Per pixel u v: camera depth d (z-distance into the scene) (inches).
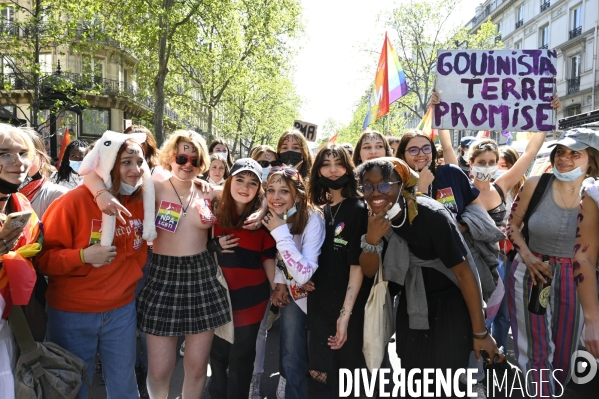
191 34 768.3
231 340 118.7
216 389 128.3
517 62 162.4
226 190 119.0
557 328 121.7
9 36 598.2
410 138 135.0
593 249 106.5
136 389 113.7
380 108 268.8
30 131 117.7
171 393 150.8
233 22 774.5
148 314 115.4
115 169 101.8
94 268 103.7
